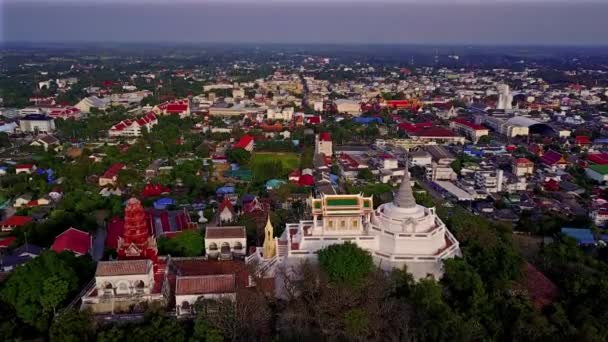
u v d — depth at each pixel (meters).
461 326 108.06
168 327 112.12
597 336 107.00
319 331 116.62
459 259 131.38
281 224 189.50
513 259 135.12
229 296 124.56
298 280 129.25
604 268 153.25
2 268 163.25
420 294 117.25
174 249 164.62
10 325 121.81
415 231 136.62
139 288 125.44
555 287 133.50
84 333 113.75
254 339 115.12
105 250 172.50
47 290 125.19
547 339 109.06
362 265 122.44
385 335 112.81
